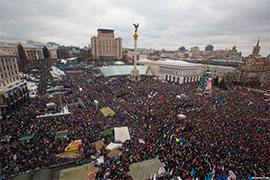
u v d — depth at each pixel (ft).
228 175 75.15
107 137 108.37
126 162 83.41
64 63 469.16
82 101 179.93
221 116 147.43
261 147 99.09
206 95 229.25
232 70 445.78
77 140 99.91
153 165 79.30
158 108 161.17
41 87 237.04
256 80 419.54
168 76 411.95
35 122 121.90
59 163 87.04
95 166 82.02
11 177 74.54
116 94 211.20
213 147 96.27
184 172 77.00
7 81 168.04
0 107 148.87
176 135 107.04
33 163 82.69
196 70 412.57
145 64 524.52
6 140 96.37
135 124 127.34
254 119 143.74
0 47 353.72
